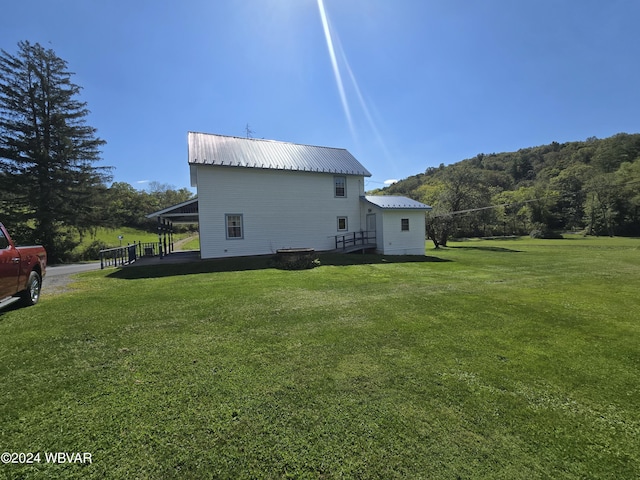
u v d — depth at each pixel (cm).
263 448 215
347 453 210
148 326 486
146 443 219
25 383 304
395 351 391
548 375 331
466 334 459
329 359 365
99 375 322
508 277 1025
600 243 3303
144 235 4447
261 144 1873
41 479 187
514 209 5372
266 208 1683
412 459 206
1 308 586
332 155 2028
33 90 2311
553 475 194
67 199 2397
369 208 1920
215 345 408
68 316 539
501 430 238
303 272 1077
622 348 410
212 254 1557
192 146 1631
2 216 2183
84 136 2520
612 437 232
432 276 1023
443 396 285
